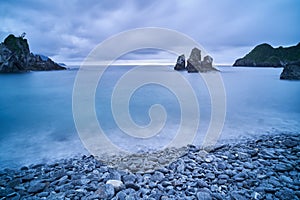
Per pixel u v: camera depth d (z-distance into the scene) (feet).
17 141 16.88
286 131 19.04
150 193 9.17
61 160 13.28
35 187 9.59
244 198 8.68
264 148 14.56
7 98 36.83
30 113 26.30
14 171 11.78
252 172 10.95
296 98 35.55
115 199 8.68
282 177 10.41
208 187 9.65
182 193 9.18
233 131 19.22
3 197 8.89
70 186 9.66
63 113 26.35
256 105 30.27
